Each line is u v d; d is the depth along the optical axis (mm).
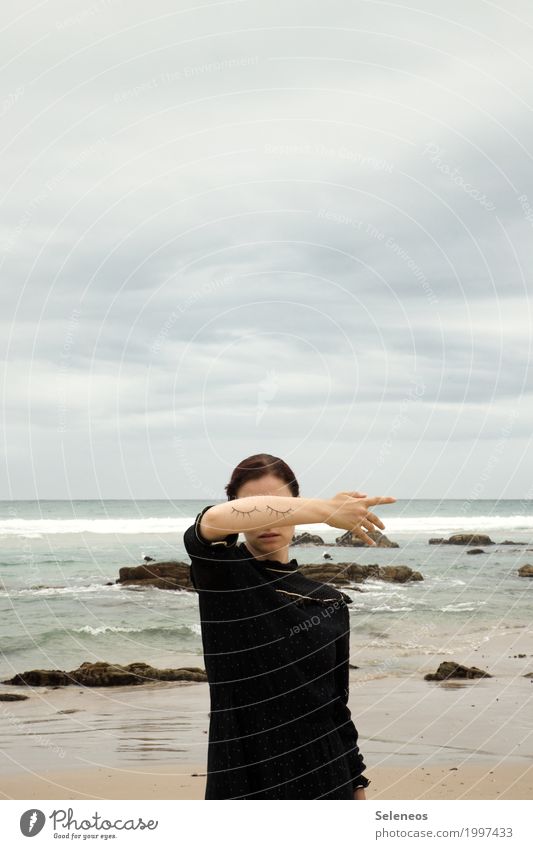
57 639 13570
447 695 10008
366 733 8344
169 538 27469
